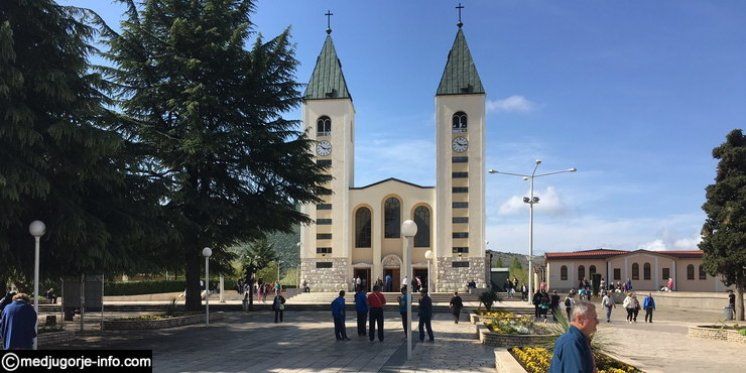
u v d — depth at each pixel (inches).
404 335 888.9
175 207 1089.4
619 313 1604.3
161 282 2284.7
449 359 638.5
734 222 1261.1
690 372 585.3
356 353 687.7
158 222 831.1
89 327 1007.6
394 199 2468.0
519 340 741.3
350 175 2532.0
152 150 1052.5
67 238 644.7
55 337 774.5
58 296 1770.4
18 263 665.0
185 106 1072.2
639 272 2400.3
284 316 1295.5
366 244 2454.5
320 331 959.0
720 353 748.6
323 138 2437.3
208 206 1082.7
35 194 610.9
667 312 1653.5
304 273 2380.7
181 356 653.3
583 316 217.8
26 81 628.4
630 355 722.8
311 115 2448.3
